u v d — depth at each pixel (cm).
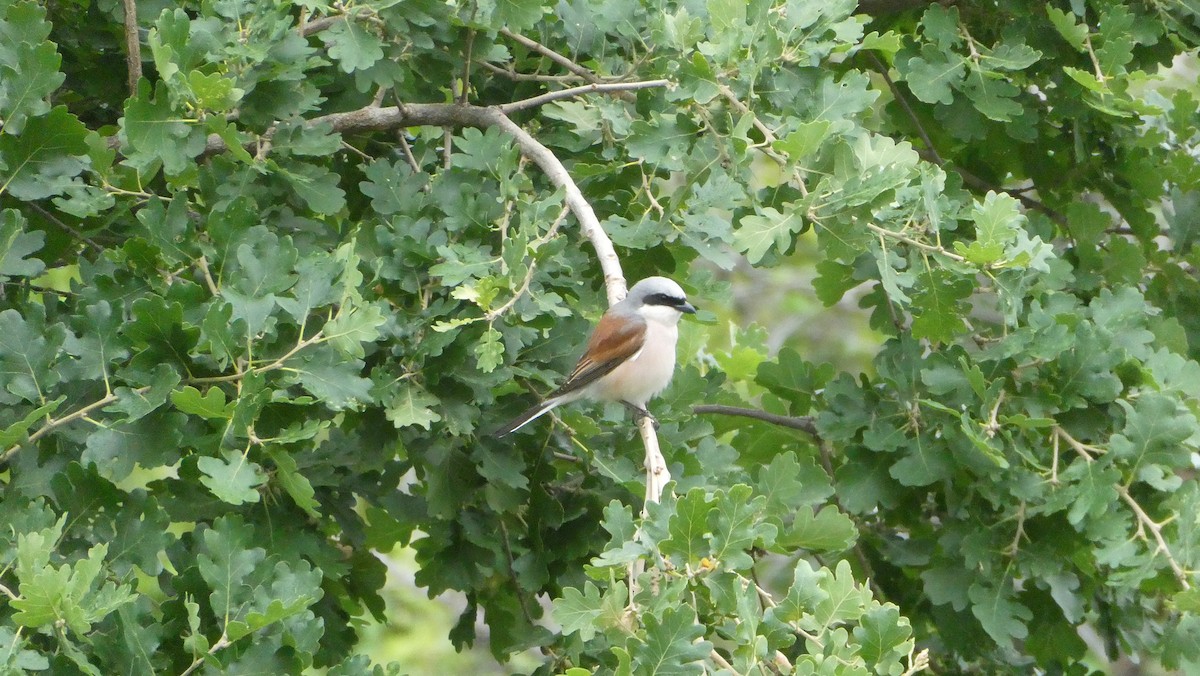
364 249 983
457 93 1196
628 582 755
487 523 1077
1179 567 899
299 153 962
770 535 715
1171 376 1000
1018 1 1219
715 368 1161
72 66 1127
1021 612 1031
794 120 980
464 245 974
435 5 989
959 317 1045
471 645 1155
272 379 827
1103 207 1647
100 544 742
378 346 955
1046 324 991
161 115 877
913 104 1390
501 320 946
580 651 852
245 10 930
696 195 984
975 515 1072
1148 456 948
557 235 999
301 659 738
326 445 1039
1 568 739
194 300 833
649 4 1057
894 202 941
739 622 680
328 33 963
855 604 710
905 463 1072
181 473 800
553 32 1171
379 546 1263
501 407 1034
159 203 859
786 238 911
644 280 1110
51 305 899
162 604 770
